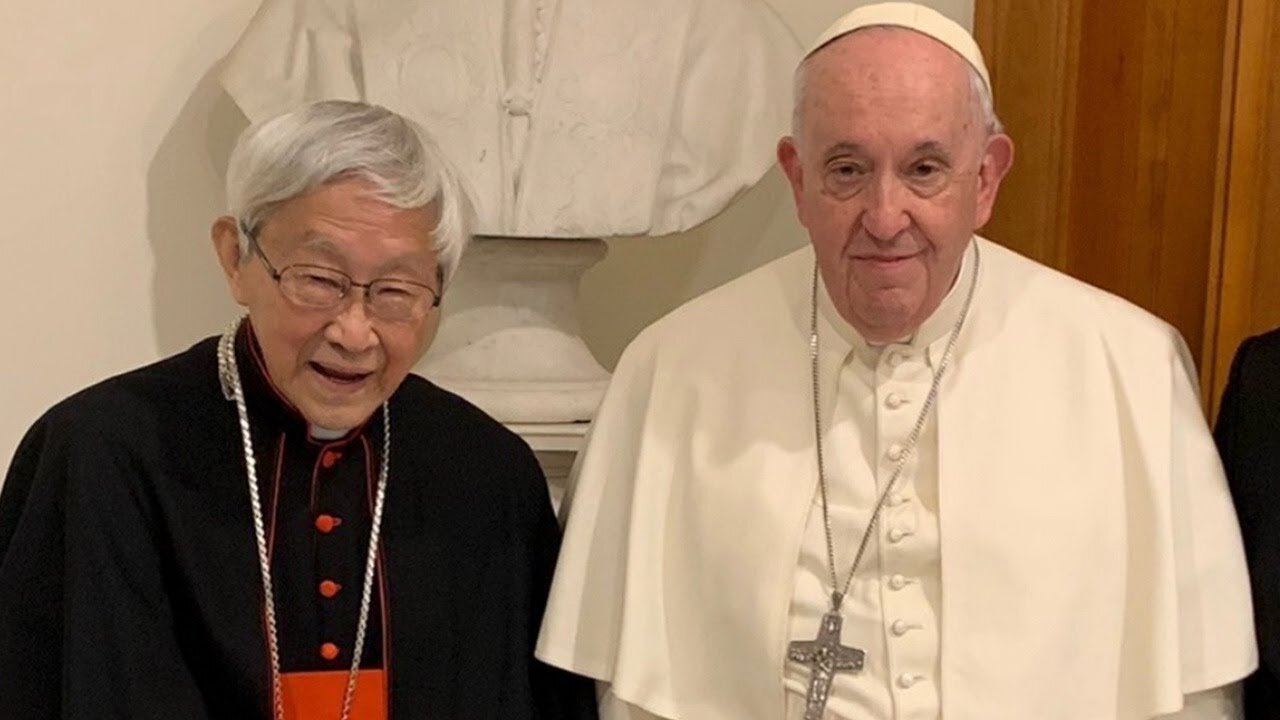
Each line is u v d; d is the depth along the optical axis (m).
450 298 2.34
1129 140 2.56
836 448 1.82
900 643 1.74
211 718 1.67
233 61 2.28
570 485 2.02
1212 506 1.78
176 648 1.66
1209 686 1.73
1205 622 1.74
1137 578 1.74
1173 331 1.88
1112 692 1.72
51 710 1.61
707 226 2.95
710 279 2.97
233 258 1.66
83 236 2.65
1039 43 2.71
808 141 1.66
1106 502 1.75
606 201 2.20
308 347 1.62
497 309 2.33
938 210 1.62
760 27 2.33
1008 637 1.71
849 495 1.80
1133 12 2.53
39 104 2.59
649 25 2.27
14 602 1.62
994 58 2.76
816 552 1.80
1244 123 2.32
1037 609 1.71
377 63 2.22
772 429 1.85
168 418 1.71
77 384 2.68
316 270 1.57
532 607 1.91
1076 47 2.66
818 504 1.81
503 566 1.84
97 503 1.64
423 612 1.76
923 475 1.79
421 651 1.75
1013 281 1.88
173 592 1.67
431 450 1.85
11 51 2.56
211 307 2.78
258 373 1.72
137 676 1.62
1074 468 1.76
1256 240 2.33
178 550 1.66
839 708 1.74
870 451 1.82
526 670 1.83
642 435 1.91
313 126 1.57
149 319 2.73
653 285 2.98
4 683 1.61
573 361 2.35
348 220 1.56
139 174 2.69
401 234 1.58
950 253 1.65
